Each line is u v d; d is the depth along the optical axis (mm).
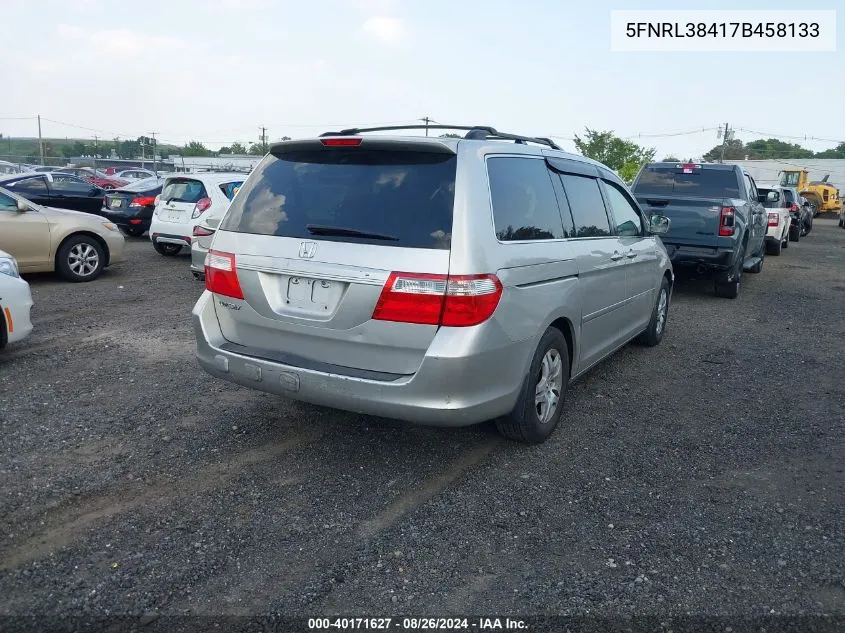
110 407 5086
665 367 6621
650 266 6469
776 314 9469
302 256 3842
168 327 7516
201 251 9320
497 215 3896
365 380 3715
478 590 3064
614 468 4332
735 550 3430
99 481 3959
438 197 3713
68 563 3170
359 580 3113
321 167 4082
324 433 4715
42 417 4867
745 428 5086
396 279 3596
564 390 4785
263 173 4309
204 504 3740
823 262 16375
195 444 4492
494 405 3912
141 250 14047
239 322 4234
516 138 4613
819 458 4570
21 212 9625
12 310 6059
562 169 4871
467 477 4141
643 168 11430
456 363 3576
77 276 10211
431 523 3609
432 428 4832
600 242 5184
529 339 4078
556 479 4148
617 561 3307
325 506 3758
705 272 10266
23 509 3621
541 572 3205
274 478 4062
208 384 5621
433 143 3783
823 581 3188
